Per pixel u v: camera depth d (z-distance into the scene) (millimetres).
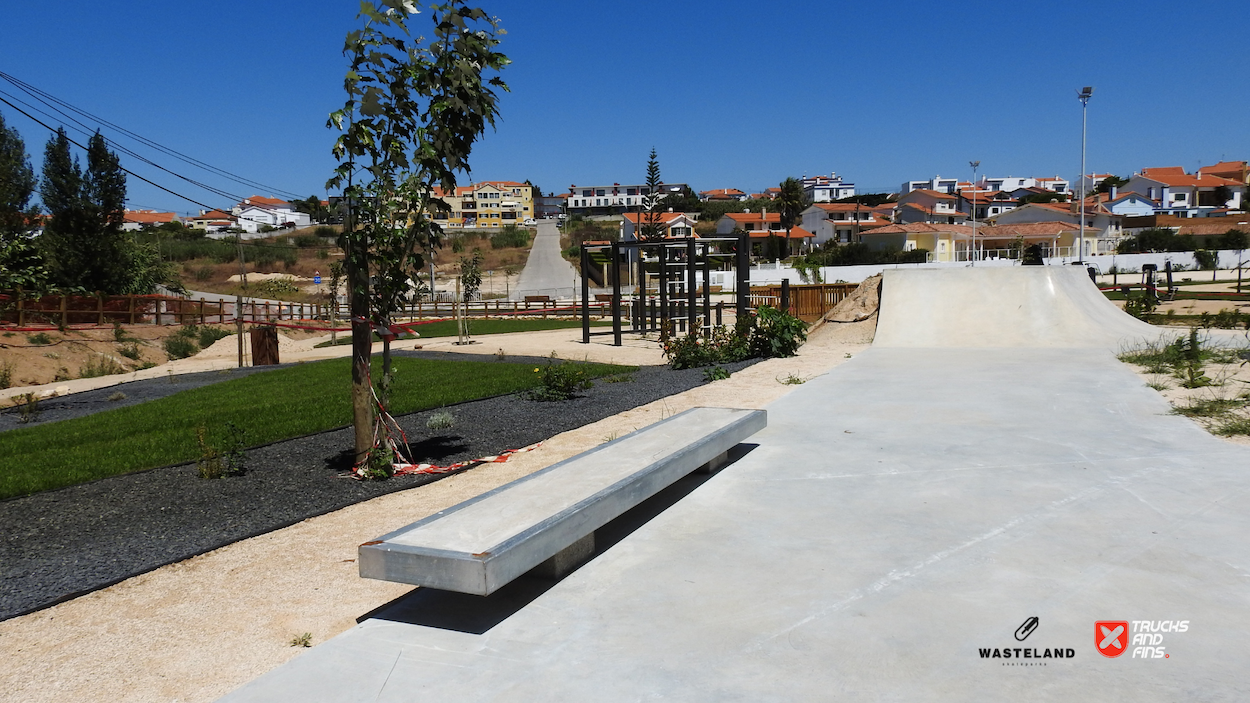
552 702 2639
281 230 110875
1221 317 18234
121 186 36719
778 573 3762
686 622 3248
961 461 5859
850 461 5996
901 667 2785
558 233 113812
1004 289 16188
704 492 5301
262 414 9750
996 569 3699
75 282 35312
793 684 2689
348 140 6055
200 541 4848
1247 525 4207
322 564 4402
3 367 19812
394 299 6539
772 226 90438
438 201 6535
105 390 15781
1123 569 3643
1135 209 90625
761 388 10312
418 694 2738
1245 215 78562
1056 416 7492
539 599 3572
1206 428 6734
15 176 36719
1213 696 2531
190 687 3016
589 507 3898
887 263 58844
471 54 6430
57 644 3457
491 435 7938
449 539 3422
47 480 6383
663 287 19609
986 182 145125
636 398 9953
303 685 2838
